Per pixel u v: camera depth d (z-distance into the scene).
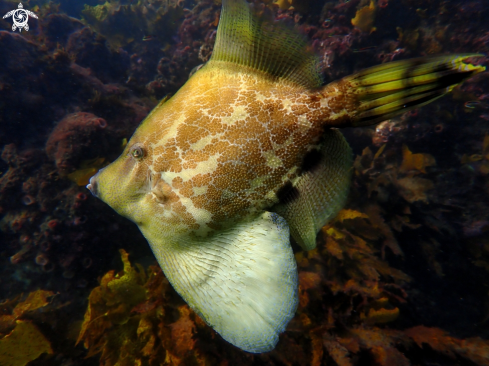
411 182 0.46
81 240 0.43
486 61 0.57
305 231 0.17
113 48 0.90
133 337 0.28
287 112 0.15
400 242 0.44
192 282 0.16
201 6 0.80
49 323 0.35
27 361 0.31
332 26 0.63
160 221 0.16
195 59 0.74
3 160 0.55
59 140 0.45
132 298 0.29
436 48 0.62
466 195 0.50
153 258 0.46
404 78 0.14
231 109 0.15
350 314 0.28
